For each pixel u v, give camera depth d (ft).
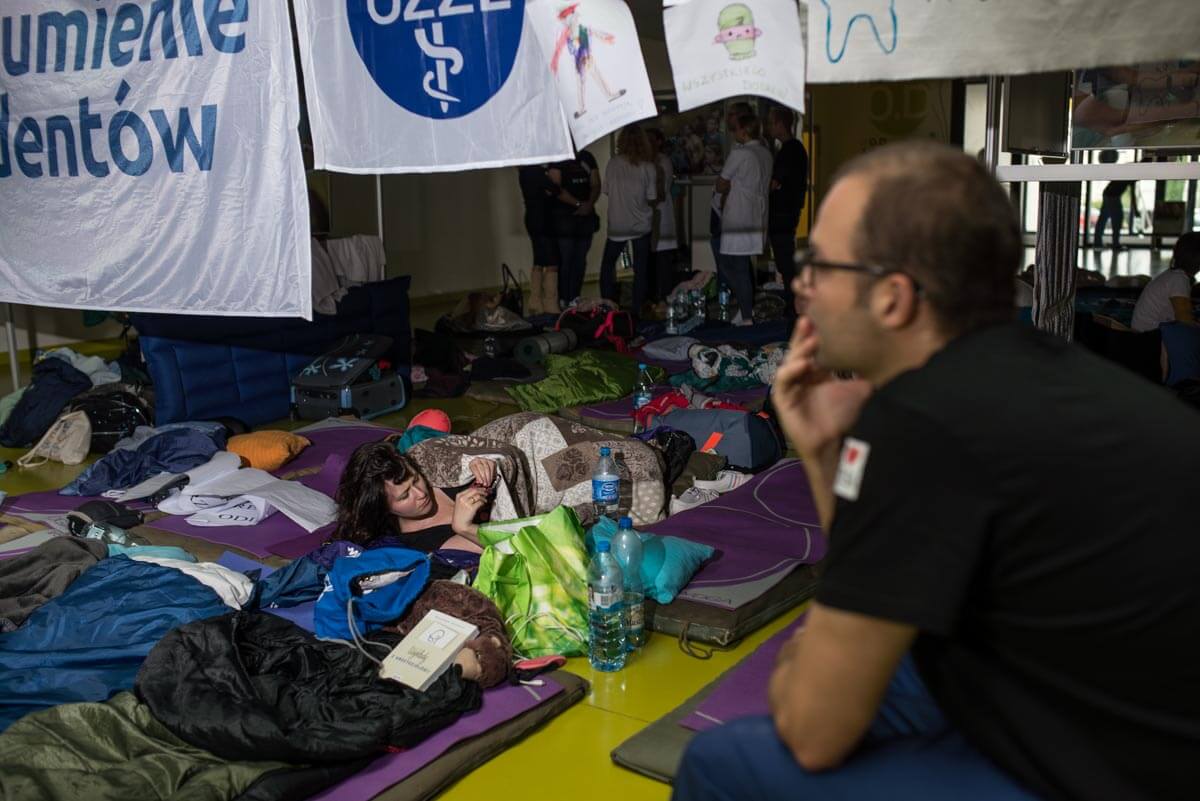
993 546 3.84
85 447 19.52
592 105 11.69
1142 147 15.71
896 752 4.47
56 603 10.89
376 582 10.48
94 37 15.80
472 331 27.78
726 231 30.58
